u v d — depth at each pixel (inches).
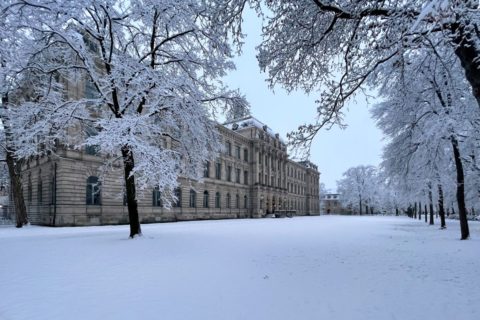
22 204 952.3
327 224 1221.1
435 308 189.0
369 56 278.8
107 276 271.9
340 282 252.1
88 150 1082.1
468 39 201.6
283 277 269.1
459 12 170.9
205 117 611.2
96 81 554.6
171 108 550.6
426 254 402.0
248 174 2260.1
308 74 314.7
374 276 273.7
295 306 192.9
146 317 174.9
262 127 2556.6
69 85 953.5
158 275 275.9
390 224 1277.1
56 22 489.1
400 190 964.6
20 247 446.3
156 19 577.3
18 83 598.9
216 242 521.7
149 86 520.1
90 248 436.5
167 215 1428.4
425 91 570.9
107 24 599.2
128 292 223.3
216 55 596.1
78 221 1032.2
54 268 304.2
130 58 536.1
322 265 323.3
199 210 1676.9
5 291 225.9
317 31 279.4
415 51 335.3
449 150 731.4
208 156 669.9
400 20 211.5
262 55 290.7
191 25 550.6
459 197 629.9
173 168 528.7
